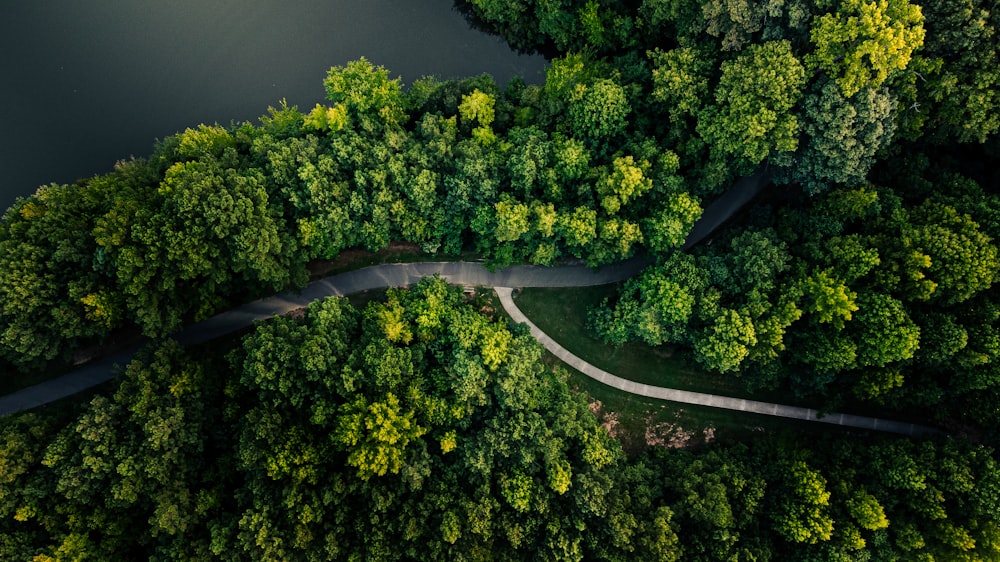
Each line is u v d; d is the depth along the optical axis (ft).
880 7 173.06
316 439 199.52
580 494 199.52
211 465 208.44
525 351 212.43
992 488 183.52
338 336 206.39
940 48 186.29
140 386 199.52
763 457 219.82
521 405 206.80
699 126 205.36
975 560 179.52
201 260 196.54
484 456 202.90
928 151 219.00
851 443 212.84
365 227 216.74
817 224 208.64
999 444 198.80
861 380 204.64
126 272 191.93
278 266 209.46
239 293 234.99
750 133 190.49
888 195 205.77
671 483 213.66
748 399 237.25
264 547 187.62
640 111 223.30
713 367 217.97
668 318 213.66
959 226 193.98
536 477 207.62
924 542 189.16
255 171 205.98
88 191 209.77
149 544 202.18
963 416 205.05
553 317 242.99
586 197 217.36
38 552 183.73
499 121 229.45
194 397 203.82
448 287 229.25
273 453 193.16
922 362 201.57
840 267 200.44
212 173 200.85
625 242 211.20
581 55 230.07
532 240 226.38
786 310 199.41
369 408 195.52
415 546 196.03
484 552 193.57
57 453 189.26
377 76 217.97
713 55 207.51
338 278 241.35
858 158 194.70
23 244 194.29
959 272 186.70
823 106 185.78
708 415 238.27
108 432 190.70
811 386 220.43
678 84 202.39
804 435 231.30
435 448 211.20
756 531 203.62
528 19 249.14
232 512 203.21
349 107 220.23
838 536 192.85
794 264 208.33
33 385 226.38
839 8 179.73
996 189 216.33
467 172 207.82
